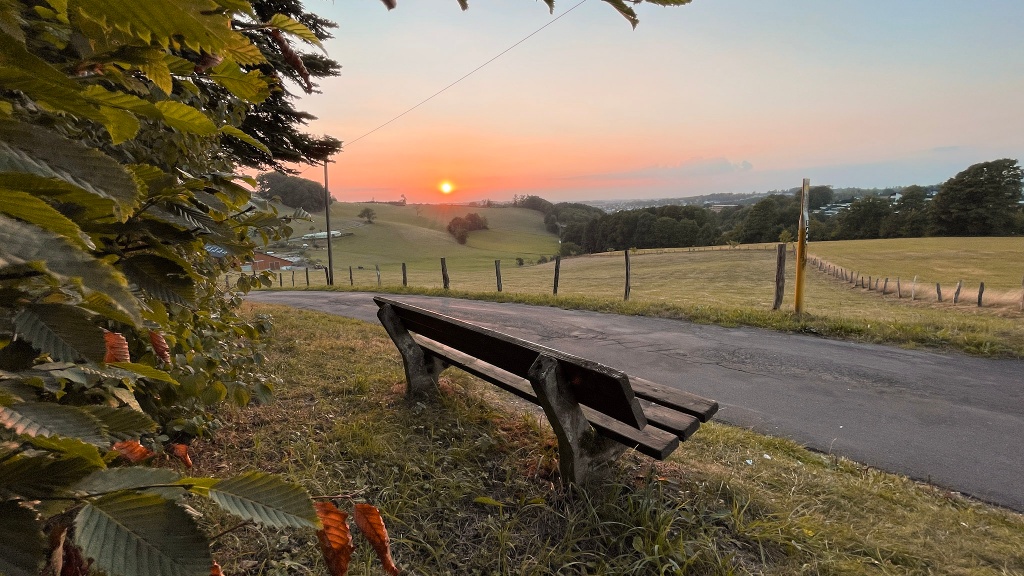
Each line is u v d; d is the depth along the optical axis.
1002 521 2.54
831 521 2.35
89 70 0.60
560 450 2.44
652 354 6.35
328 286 20.56
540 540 2.11
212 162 2.10
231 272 2.72
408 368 3.58
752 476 2.79
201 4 0.32
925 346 6.39
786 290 26.80
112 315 0.53
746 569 1.98
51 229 0.35
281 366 4.40
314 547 1.95
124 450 0.74
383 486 2.39
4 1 0.41
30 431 0.45
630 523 2.16
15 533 0.43
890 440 3.66
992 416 4.13
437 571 1.90
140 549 0.45
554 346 6.96
